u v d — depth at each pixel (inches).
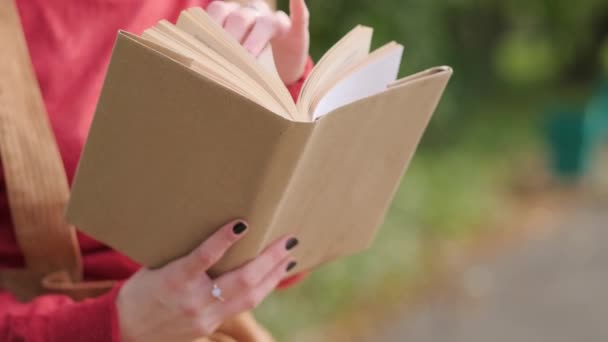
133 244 60.9
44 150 64.1
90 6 65.6
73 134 64.8
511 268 245.1
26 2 64.6
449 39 358.0
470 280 233.8
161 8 67.5
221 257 60.8
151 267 61.8
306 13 66.0
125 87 56.5
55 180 64.3
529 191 330.0
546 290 228.2
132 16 66.4
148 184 59.0
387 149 63.7
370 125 61.1
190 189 58.7
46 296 64.2
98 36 65.8
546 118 358.9
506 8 396.2
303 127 56.3
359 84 63.0
